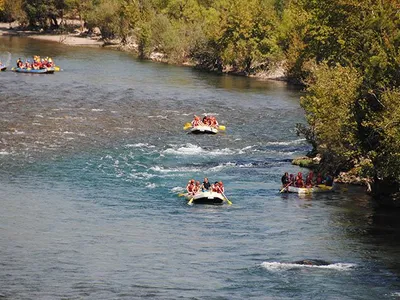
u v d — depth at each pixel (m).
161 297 73.12
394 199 111.19
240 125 177.00
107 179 123.38
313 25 179.12
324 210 109.38
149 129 166.75
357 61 132.00
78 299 72.38
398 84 109.50
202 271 81.06
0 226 96.12
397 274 80.75
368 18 137.38
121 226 98.56
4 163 129.62
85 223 99.31
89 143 148.88
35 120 168.12
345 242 93.06
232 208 109.38
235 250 88.94
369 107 110.31
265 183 124.88
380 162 105.94
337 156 127.38
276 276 79.56
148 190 118.06
